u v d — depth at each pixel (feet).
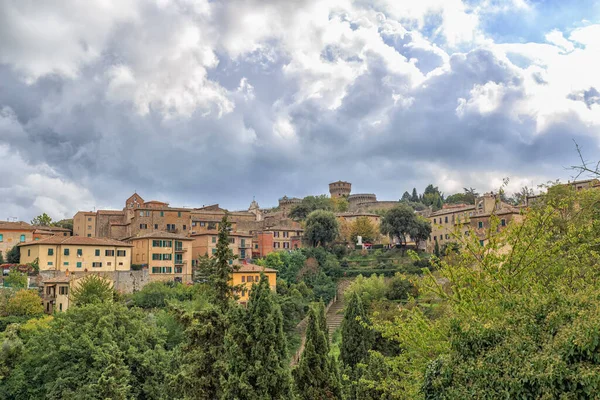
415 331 67.67
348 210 609.83
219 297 96.27
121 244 282.15
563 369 39.68
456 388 48.29
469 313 58.44
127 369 135.74
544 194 105.40
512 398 43.04
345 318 148.97
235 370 81.92
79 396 126.82
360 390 97.60
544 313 46.42
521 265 63.16
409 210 369.71
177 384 90.27
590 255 69.36
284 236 405.39
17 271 246.27
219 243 98.12
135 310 178.81
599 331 39.01
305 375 96.84
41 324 183.32
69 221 483.92
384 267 332.39
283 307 217.97
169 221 348.38
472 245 66.90
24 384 140.56
